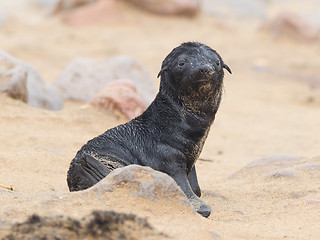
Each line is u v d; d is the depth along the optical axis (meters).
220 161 43.25
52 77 81.06
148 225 19.28
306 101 77.44
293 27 116.50
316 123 64.19
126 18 122.69
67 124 44.34
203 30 121.62
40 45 104.25
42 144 39.47
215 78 25.83
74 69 60.94
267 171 34.25
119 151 26.34
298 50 109.88
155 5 125.50
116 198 21.91
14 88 46.56
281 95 80.56
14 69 47.53
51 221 18.89
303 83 88.56
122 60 61.31
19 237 17.84
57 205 21.38
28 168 34.44
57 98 54.19
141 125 26.97
